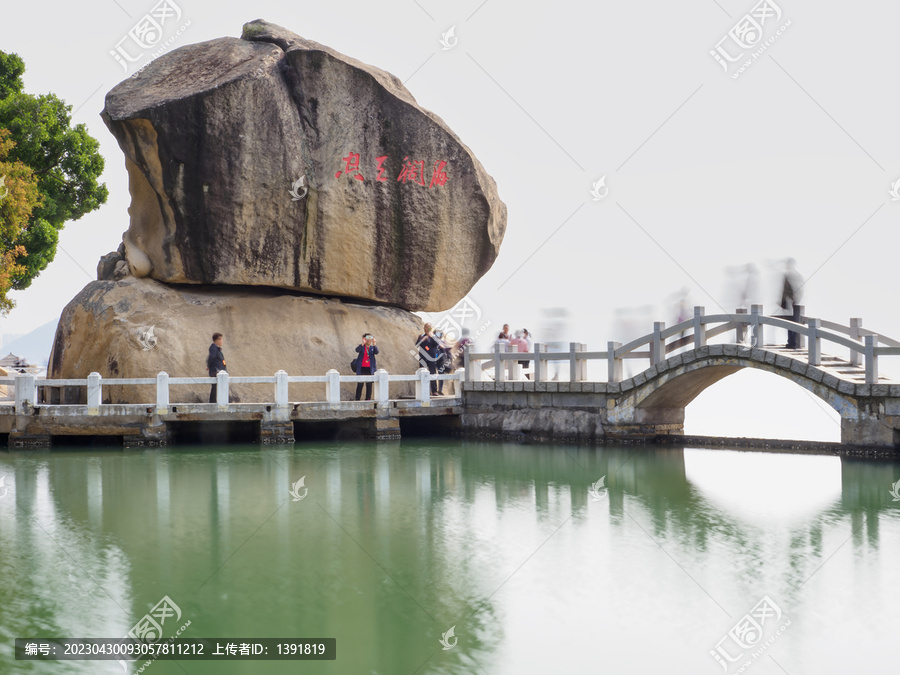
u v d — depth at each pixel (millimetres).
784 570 11281
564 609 10008
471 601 10266
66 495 15609
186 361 24031
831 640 9102
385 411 23188
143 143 23922
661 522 13914
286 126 24672
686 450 21312
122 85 24797
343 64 25219
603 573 11266
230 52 25328
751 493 16094
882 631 9289
